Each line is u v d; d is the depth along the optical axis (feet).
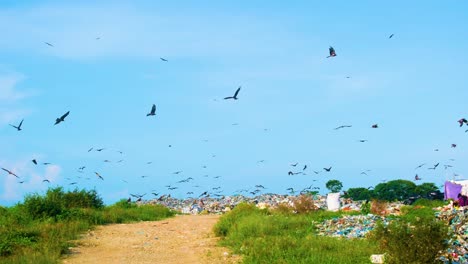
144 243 71.97
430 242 46.83
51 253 59.21
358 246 59.36
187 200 180.14
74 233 75.56
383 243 51.01
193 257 61.41
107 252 64.59
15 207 88.94
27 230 70.03
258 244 62.80
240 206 102.94
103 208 110.83
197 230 87.56
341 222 81.71
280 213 97.66
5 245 60.80
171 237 78.69
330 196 110.01
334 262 52.65
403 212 94.32
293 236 71.31
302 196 106.52
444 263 50.39
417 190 156.25
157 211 120.06
